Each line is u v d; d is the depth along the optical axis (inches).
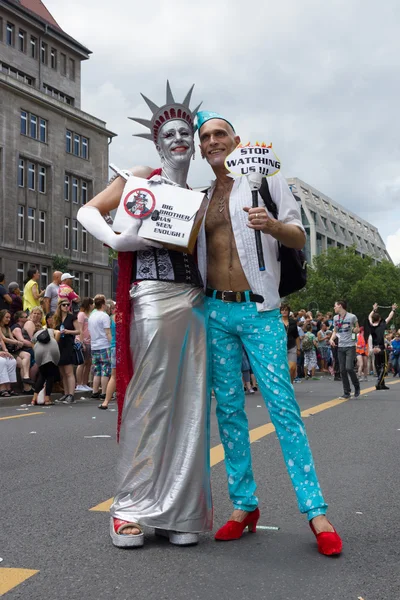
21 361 538.0
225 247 147.3
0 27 2198.6
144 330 140.3
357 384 543.2
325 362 1045.2
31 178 2129.7
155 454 138.9
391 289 3590.1
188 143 151.2
